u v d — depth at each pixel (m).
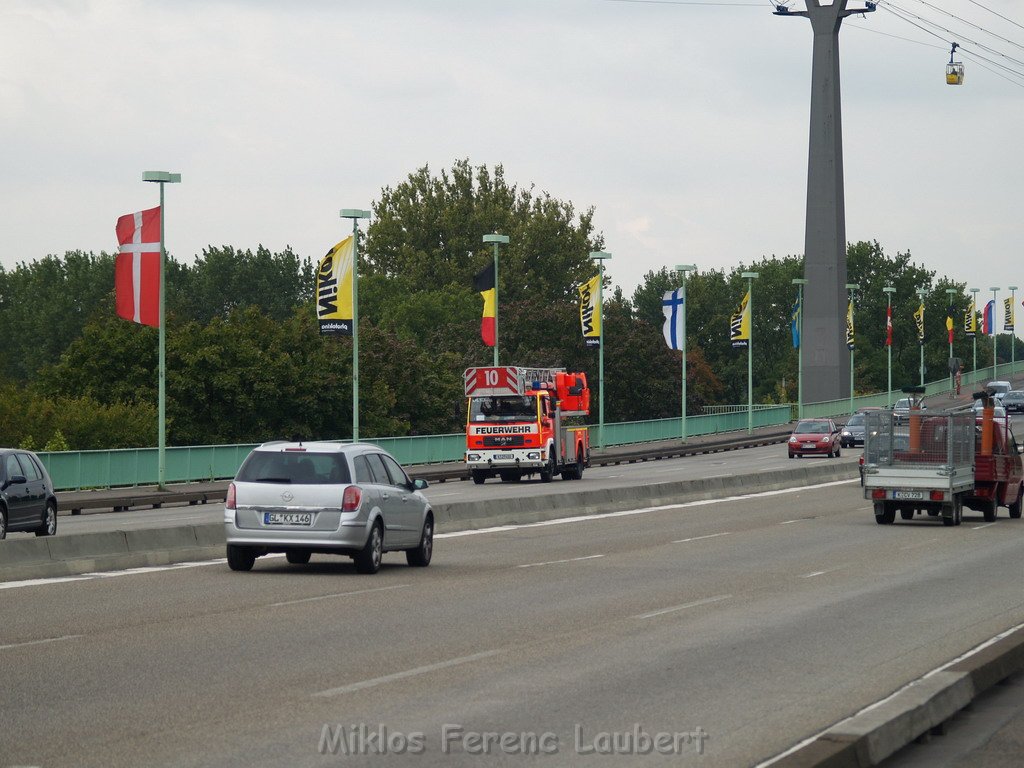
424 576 36.22
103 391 124.75
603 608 29.31
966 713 18.86
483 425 90.19
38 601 29.98
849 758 14.52
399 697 18.92
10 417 108.12
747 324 152.88
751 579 35.66
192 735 16.41
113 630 25.44
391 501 37.53
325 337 140.75
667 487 71.94
